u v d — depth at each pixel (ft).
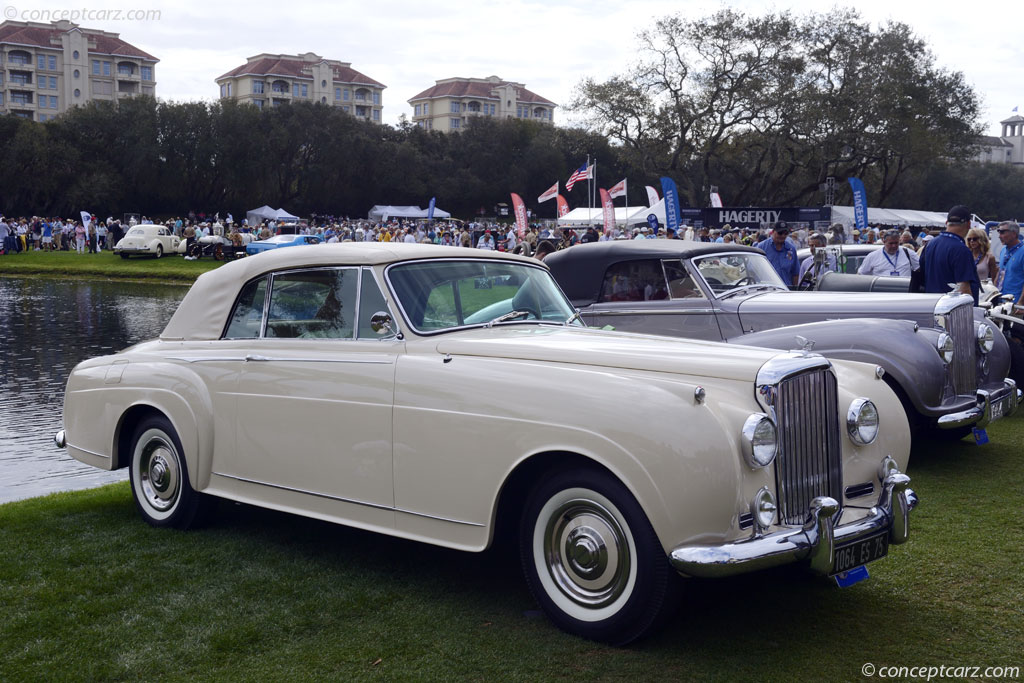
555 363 12.37
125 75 404.57
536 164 286.25
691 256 24.67
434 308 14.21
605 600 11.54
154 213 249.14
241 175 247.29
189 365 16.21
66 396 18.31
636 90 161.48
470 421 12.39
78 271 119.75
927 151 151.33
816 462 12.01
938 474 20.39
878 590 13.47
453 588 13.69
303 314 15.02
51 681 10.71
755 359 11.65
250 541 16.01
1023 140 569.23
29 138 220.23
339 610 12.84
